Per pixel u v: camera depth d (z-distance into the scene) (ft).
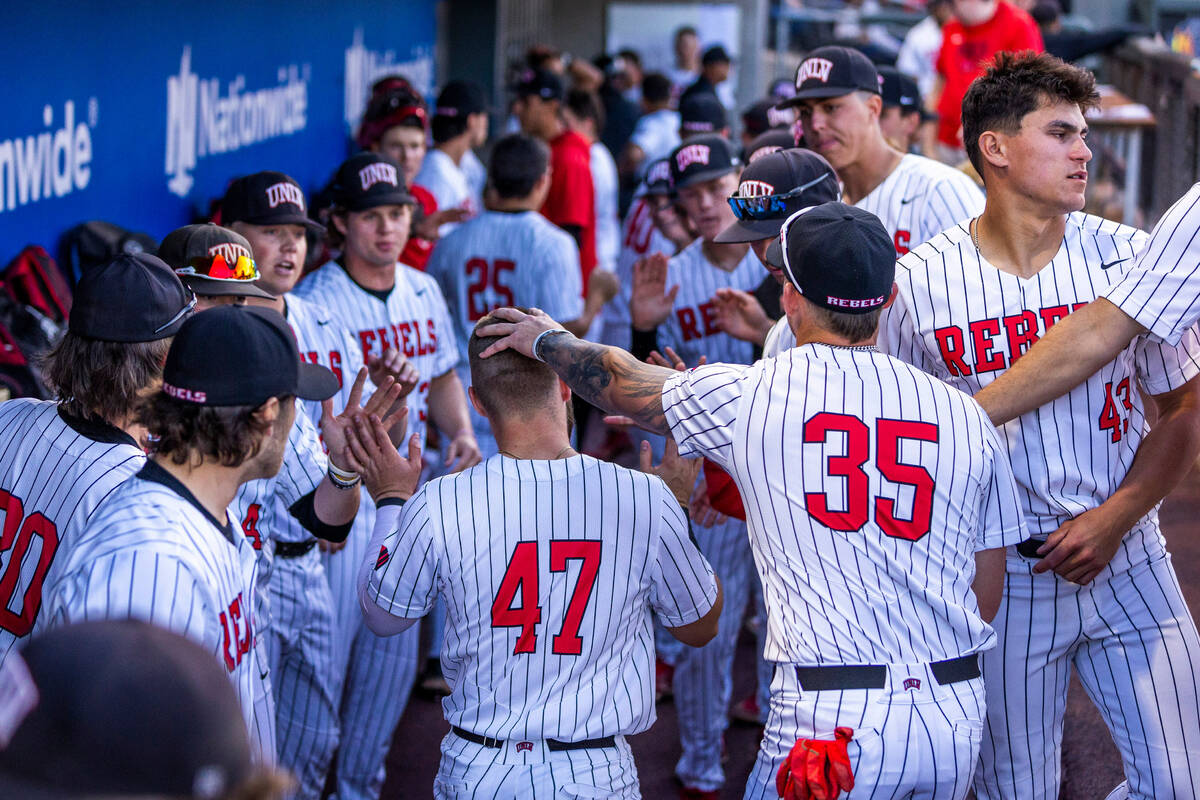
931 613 8.58
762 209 12.53
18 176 15.79
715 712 14.83
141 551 7.23
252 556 8.65
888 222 13.61
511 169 19.57
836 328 8.95
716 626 9.93
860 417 8.68
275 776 4.27
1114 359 10.18
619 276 24.09
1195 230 9.48
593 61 45.62
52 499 8.71
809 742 8.37
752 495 8.89
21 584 8.72
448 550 9.04
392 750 16.47
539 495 9.14
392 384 10.62
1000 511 9.01
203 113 22.00
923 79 42.52
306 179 28.43
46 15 16.30
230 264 11.87
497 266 19.69
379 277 15.83
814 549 8.59
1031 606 10.50
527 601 9.01
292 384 7.92
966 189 13.41
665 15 49.90
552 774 8.87
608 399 9.45
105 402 8.80
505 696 8.99
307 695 13.58
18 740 4.03
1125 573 10.47
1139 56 33.04
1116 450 10.41
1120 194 31.58
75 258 17.01
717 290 15.46
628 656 9.30
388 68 35.68
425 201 24.45
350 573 14.21
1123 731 10.61
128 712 4.04
